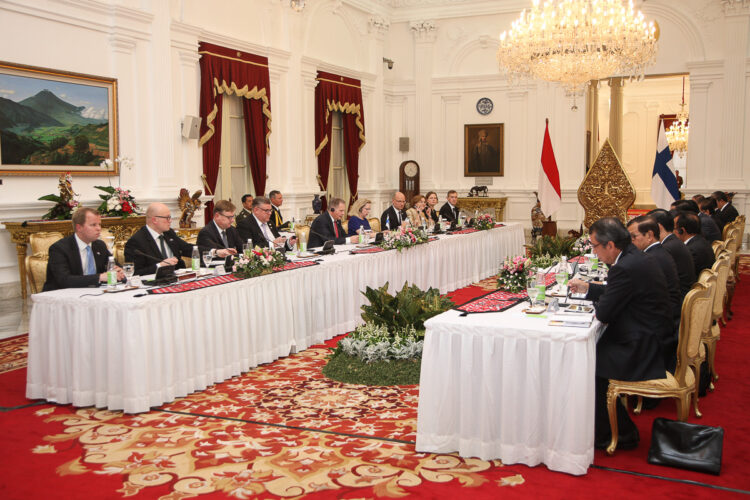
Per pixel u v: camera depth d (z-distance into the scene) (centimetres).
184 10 962
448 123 1582
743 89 1342
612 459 365
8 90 741
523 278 472
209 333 493
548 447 352
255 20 1123
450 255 892
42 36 773
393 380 504
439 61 1580
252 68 1103
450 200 1103
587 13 959
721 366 547
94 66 840
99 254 531
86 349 451
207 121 1012
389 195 1614
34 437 402
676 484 332
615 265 370
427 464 361
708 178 1388
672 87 2130
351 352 542
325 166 1341
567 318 372
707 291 373
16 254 786
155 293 463
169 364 459
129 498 323
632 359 365
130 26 875
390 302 566
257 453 377
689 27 1375
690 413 434
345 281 658
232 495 326
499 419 363
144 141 912
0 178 745
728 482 334
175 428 416
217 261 598
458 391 372
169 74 933
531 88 1505
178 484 338
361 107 1452
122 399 444
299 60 1230
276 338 566
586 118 1492
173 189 950
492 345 357
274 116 1182
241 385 501
